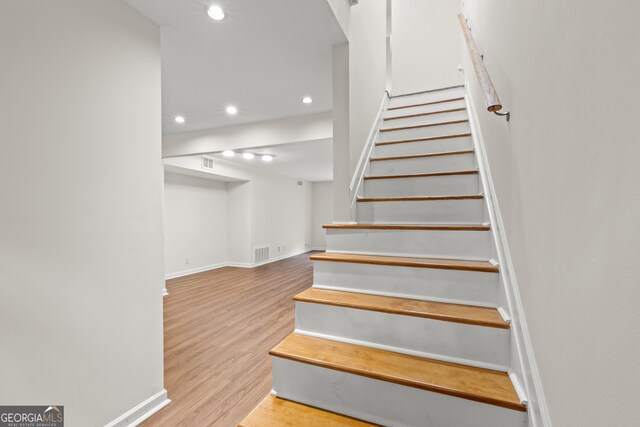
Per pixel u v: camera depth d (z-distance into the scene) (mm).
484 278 1282
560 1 710
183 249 5465
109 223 1400
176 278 5191
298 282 4902
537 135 859
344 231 1760
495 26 1439
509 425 904
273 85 2537
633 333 447
